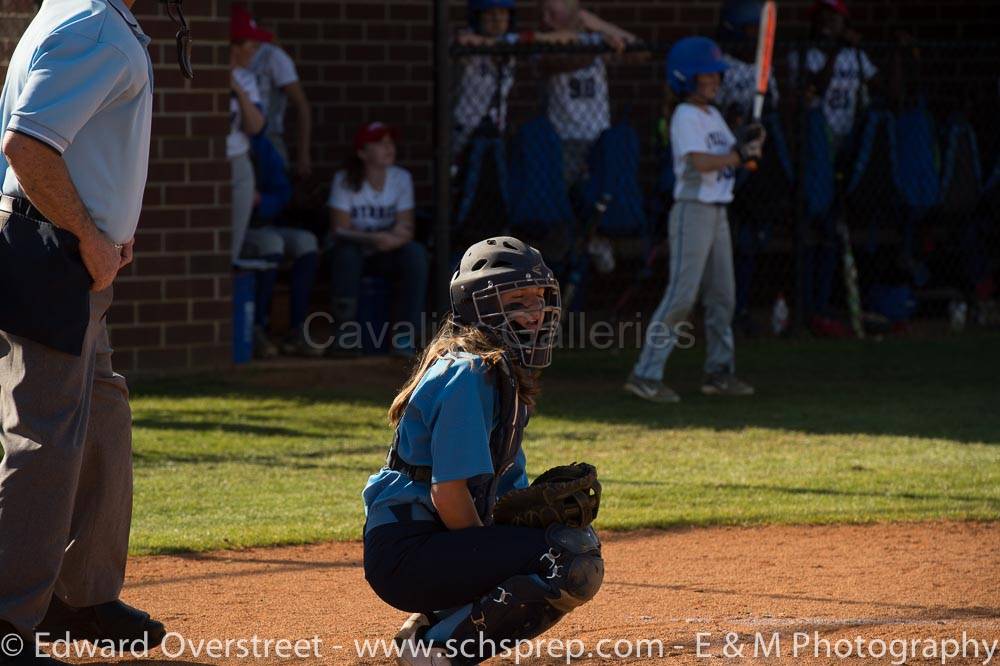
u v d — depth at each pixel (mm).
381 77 44219
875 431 28797
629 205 39156
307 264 37156
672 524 21109
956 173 41688
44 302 13062
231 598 17141
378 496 13047
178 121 33750
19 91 13336
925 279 42250
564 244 39062
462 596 12734
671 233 31578
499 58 38406
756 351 38812
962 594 17250
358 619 16234
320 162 43938
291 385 33562
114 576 14773
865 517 21500
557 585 12453
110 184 13539
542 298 12867
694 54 30469
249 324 35750
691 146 30453
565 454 26344
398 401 12875
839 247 41312
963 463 25609
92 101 12938
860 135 40469
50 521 13297
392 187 36875
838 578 18062
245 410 30531
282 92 40281
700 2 46781
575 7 39875
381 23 43969
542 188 38281
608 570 18531
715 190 31188
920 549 19672
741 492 23234
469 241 38438
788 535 20531
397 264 36906
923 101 42000
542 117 38406
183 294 34344
